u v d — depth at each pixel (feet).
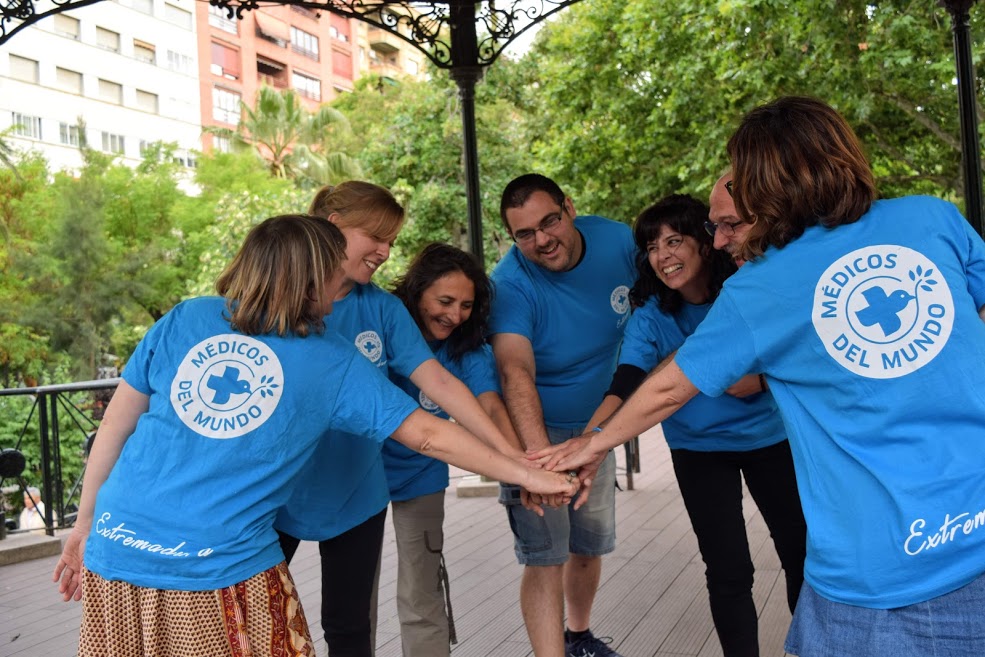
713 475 9.19
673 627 12.41
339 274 7.01
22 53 114.93
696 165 42.14
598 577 11.31
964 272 5.74
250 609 6.41
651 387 6.71
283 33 154.51
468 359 9.73
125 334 82.17
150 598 6.26
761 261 5.96
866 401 5.51
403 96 63.57
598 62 48.57
